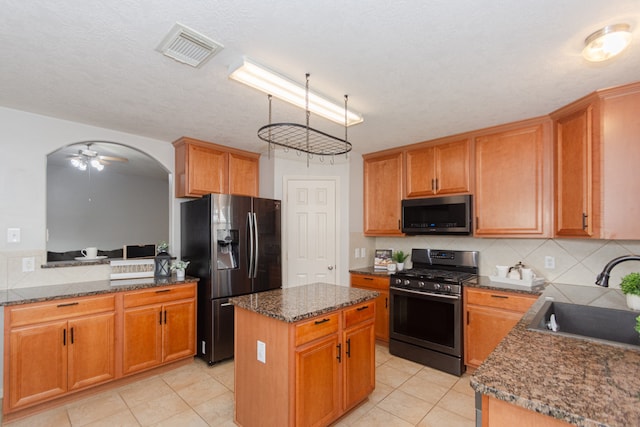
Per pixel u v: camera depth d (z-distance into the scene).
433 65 1.91
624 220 2.12
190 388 2.69
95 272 3.03
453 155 3.31
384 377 2.91
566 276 2.89
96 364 2.54
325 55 1.79
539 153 2.77
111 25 1.53
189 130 3.17
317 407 1.95
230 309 3.27
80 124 2.98
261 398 1.98
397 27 1.54
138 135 3.34
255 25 1.53
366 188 4.12
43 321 2.32
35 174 2.74
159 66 1.93
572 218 2.46
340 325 2.15
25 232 2.69
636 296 1.88
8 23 1.51
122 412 2.33
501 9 1.42
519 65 1.90
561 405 0.85
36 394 2.28
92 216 6.47
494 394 0.94
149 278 3.19
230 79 2.01
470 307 2.91
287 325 1.82
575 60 1.84
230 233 3.31
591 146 2.28
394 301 3.44
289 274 3.96
